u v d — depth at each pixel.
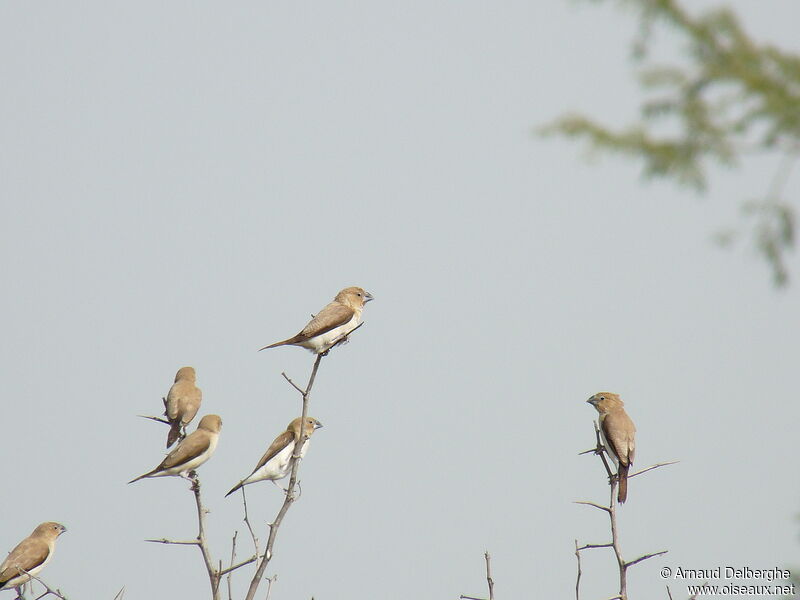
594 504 16.52
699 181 8.65
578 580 15.61
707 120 8.52
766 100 8.25
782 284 8.75
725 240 8.85
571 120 8.80
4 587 23.23
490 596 15.34
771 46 8.49
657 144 8.62
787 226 8.69
